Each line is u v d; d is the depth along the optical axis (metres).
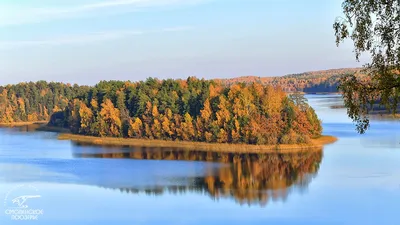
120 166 87.06
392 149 96.56
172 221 49.66
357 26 20.84
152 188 66.69
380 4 20.30
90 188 66.31
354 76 21.78
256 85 122.62
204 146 117.19
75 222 49.59
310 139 111.81
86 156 102.06
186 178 74.38
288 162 89.62
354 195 58.84
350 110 21.86
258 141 111.44
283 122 114.00
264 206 55.53
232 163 90.88
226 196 61.44
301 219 49.72
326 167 80.25
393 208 52.75
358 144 106.50
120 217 51.44
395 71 21.08
